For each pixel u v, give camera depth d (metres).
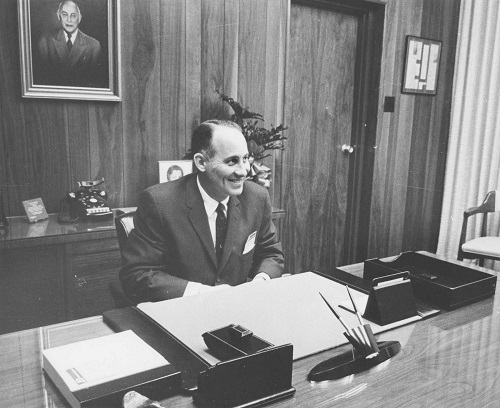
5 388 0.94
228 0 3.15
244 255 1.79
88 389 0.87
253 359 0.92
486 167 4.14
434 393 0.97
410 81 4.07
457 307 1.42
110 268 2.54
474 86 4.11
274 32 3.37
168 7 2.95
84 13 2.68
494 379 1.04
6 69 2.56
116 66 2.81
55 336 1.17
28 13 2.54
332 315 1.31
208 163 1.70
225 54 3.20
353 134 4.07
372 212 4.15
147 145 3.01
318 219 4.04
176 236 1.69
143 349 1.02
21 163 2.67
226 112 3.26
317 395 0.96
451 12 4.16
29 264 2.34
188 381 0.95
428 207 4.50
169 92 3.04
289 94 3.67
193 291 1.55
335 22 3.79
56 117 2.71
